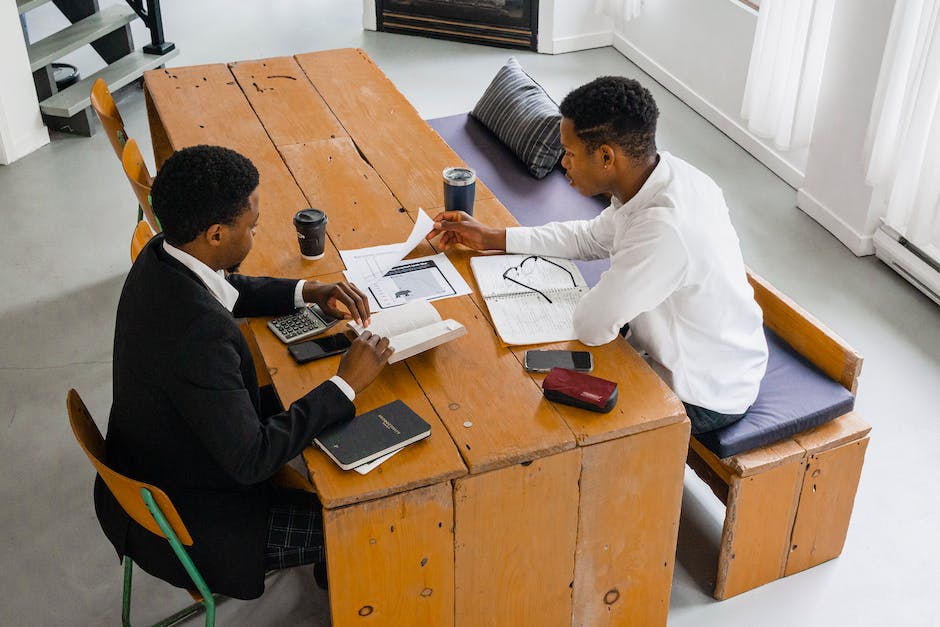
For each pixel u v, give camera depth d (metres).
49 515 2.91
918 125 3.53
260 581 2.15
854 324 3.69
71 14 5.46
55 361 3.49
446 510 2.06
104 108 3.47
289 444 2.00
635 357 2.32
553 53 5.91
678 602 2.67
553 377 2.20
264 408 2.52
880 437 3.19
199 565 2.11
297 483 2.34
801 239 4.18
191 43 5.95
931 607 2.66
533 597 2.30
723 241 2.31
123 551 2.23
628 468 2.19
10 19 4.55
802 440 2.53
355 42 6.05
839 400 2.56
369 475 2.00
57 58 4.92
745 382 2.45
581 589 2.35
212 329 1.94
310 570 2.73
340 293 2.37
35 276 3.93
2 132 4.64
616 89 2.17
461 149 3.85
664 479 2.26
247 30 6.17
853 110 3.92
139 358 1.97
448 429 2.11
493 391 2.21
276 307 2.42
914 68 3.52
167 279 1.96
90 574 2.74
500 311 2.44
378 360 2.15
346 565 2.05
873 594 2.70
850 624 2.61
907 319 3.73
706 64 5.05
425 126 3.40
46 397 3.34
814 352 2.69
